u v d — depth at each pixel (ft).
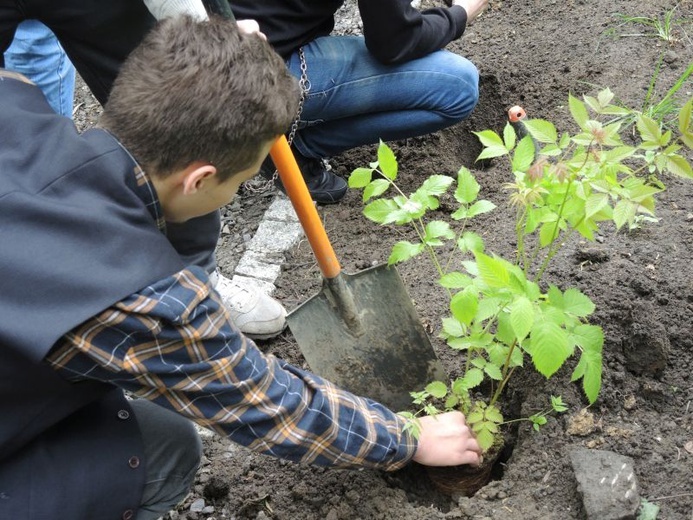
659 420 4.77
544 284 5.38
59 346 3.14
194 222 5.26
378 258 6.15
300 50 6.09
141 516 4.26
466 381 4.52
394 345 4.95
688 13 7.48
